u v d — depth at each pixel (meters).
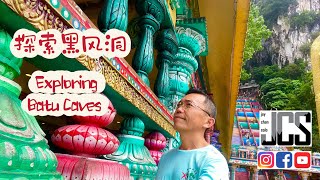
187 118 1.56
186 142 1.58
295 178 21.52
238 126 30.44
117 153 2.49
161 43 3.62
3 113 1.12
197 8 5.82
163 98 3.54
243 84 49.12
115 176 1.77
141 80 2.53
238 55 6.73
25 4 1.21
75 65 1.66
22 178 1.07
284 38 57.69
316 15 58.31
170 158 1.60
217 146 10.41
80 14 1.57
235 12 5.60
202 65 7.50
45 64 1.70
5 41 1.22
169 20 3.59
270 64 56.31
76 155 1.77
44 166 1.21
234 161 20.11
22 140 1.13
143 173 2.49
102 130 1.81
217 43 6.74
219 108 9.66
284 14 59.19
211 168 1.43
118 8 2.18
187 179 1.49
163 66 3.62
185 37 4.66
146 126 3.30
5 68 1.23
